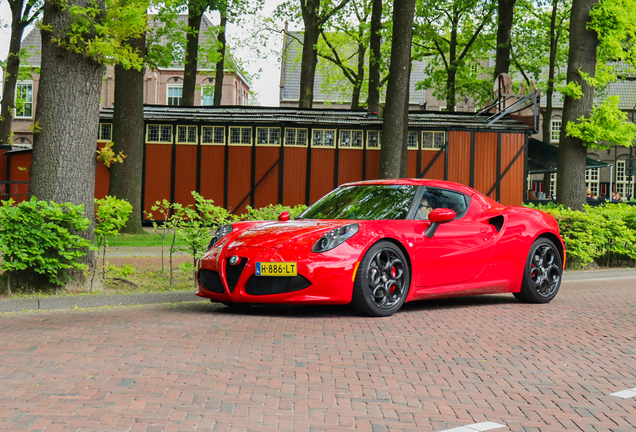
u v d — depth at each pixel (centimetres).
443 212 622
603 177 4741
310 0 2211
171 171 1972
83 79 704
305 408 322
